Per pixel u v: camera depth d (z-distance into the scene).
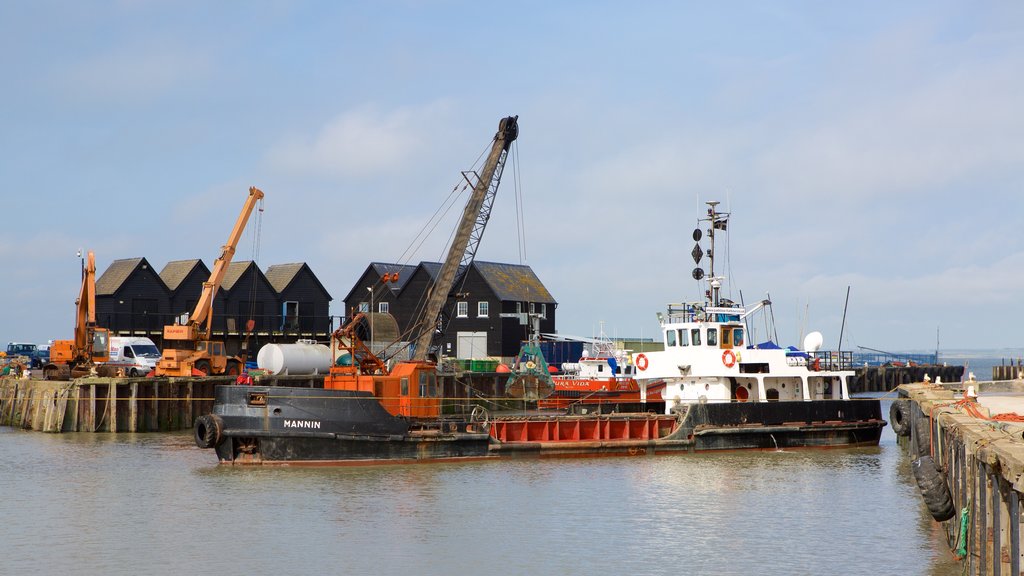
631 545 24.61
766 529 26.45
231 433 33.75
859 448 42.38
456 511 28.30
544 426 38.72
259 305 77.88
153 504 28.89
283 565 22.64
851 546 24.58
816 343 44.84
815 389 43.31
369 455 34.59
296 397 33.84
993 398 35.38
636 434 39.88
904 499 30.69
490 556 23.52
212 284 58.94
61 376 55.44
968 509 17.98
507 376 66.69
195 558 23.16
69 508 28.42
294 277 79.75
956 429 19.23
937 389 35.78
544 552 23.91
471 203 64.69
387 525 26.47
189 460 37.69
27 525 26.33
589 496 30.70
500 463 36.22
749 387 42.19
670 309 43.06
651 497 30.67
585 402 47.06
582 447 38.16
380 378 36.56
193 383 51.94
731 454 39.88
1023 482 11.88
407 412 36.91
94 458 38.44
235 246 59.97
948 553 23.83
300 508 28.28
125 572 22.02
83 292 54.72
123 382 49.09
